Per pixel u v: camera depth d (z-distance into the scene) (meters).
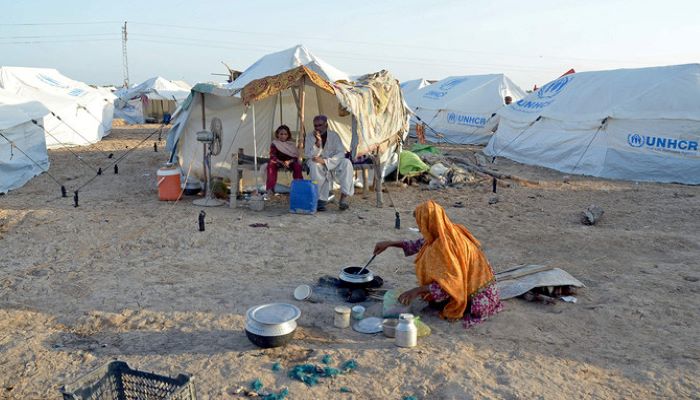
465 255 5.26
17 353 4.59
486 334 4.99
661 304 5.74
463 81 26.45
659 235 8.46
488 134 23.22
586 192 12.54
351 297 5.71
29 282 6.20
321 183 9.99
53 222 8.88
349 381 4.14
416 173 13.35
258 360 4.43
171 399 3.24
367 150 10.42
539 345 4.79
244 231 8.41
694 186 13.48
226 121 11.47
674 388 4.12
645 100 14.78
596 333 5.09
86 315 5.31
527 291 5.80
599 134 15.37
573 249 7.91
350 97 10.01
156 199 10.91
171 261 7.07
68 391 3.30
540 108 17.97
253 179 11.65
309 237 8.19
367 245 7.91
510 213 10.27
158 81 35.56
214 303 5.60
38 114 14.44
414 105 27.83
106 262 7.01
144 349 4.67
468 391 4.01
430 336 4.93
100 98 24.31
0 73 19.66
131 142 22.62
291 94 12.05
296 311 4.74
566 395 3.99
